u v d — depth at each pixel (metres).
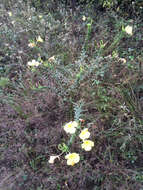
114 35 0.95
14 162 0.58
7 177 0.53
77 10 1.06
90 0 1.08
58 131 0.62
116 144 0.58
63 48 0.88
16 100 0.68
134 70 0.73
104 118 0.64
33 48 0.87
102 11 1.09
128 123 0.61
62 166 0.56
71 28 0.95
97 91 0.69
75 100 0.69
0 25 1.00
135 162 0.57
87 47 0.86
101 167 0.55
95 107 0.66
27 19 0.98
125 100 0.66
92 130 0.61
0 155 0.59
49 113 0.67
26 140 0.62
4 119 0.65
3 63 0.86
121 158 0.58
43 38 0.93
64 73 0.75
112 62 0.74
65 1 1.14
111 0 0.98
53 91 0.69
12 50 0.87
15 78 0.79
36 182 0.54
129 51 0.84
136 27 0.92
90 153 0.58
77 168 0.54
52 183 0.53
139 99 0.68
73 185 0.53
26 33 0.94
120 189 0.50
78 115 0.55
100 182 0.54
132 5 0.98
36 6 1.15
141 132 0.58
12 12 1.07
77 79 0.66
